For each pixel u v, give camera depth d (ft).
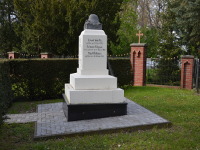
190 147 13.58
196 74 37.19
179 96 30.09
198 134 15.74
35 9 53.83
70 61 31.48
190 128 17.01
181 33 51.44
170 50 50.19
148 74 47.85
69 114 18.51
